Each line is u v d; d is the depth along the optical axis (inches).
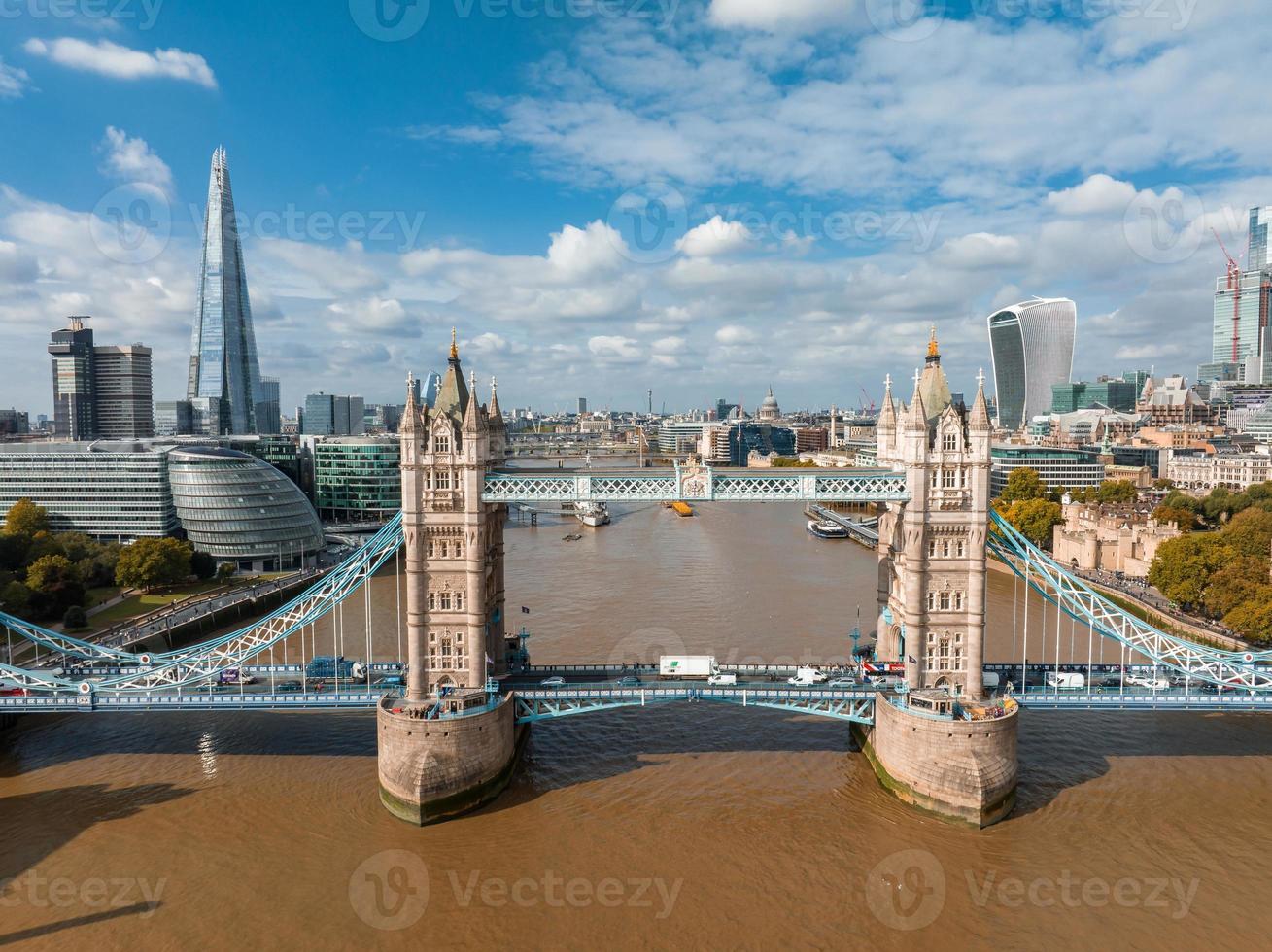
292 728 4367.6
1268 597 5255.9
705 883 2957.7
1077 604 4121.6
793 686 3924.7
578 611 6412.4
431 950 2603.3
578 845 3211.1
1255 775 3754.9
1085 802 3521.2
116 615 6289.4
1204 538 6432.1
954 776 3366.1
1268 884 2942.9
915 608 3804.1
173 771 3853.3
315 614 4180.6
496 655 4156.0
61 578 6181.1
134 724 4411.9
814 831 3314.5
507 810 3486.7
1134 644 4020.7
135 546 6983.3
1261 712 4451.3
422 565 3786.9
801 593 7076.8
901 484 3838.6
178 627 5964.6
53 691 4087.1
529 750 4089.6
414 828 3346.5
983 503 3737.7
